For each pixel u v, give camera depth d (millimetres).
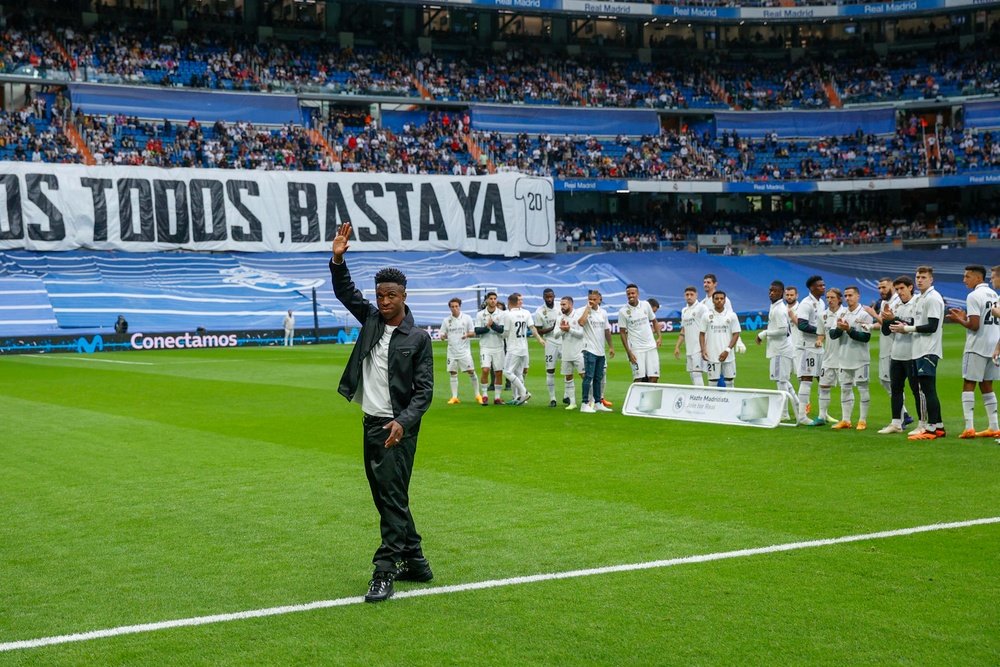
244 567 7441
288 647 5688
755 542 7934
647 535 8242
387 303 6859
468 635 5844
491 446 13633
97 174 46375
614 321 49812
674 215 63812
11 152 48469
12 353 38406
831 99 65562
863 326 14609
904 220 62812
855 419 16281
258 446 13797
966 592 6508
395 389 6793
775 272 57281
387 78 60906
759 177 60969
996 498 9570
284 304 46188
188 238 48062
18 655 5609
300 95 57094
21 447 13773
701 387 16328
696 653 5488
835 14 64312
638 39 68438
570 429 15375
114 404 19312
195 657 5547
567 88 63719
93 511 9547
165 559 7703
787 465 11719
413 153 57031
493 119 61375
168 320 43000
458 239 53000
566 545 7945
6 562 7672
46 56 52750
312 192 50562
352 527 8758
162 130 53281
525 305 49531
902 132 63250
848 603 6312
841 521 8641
